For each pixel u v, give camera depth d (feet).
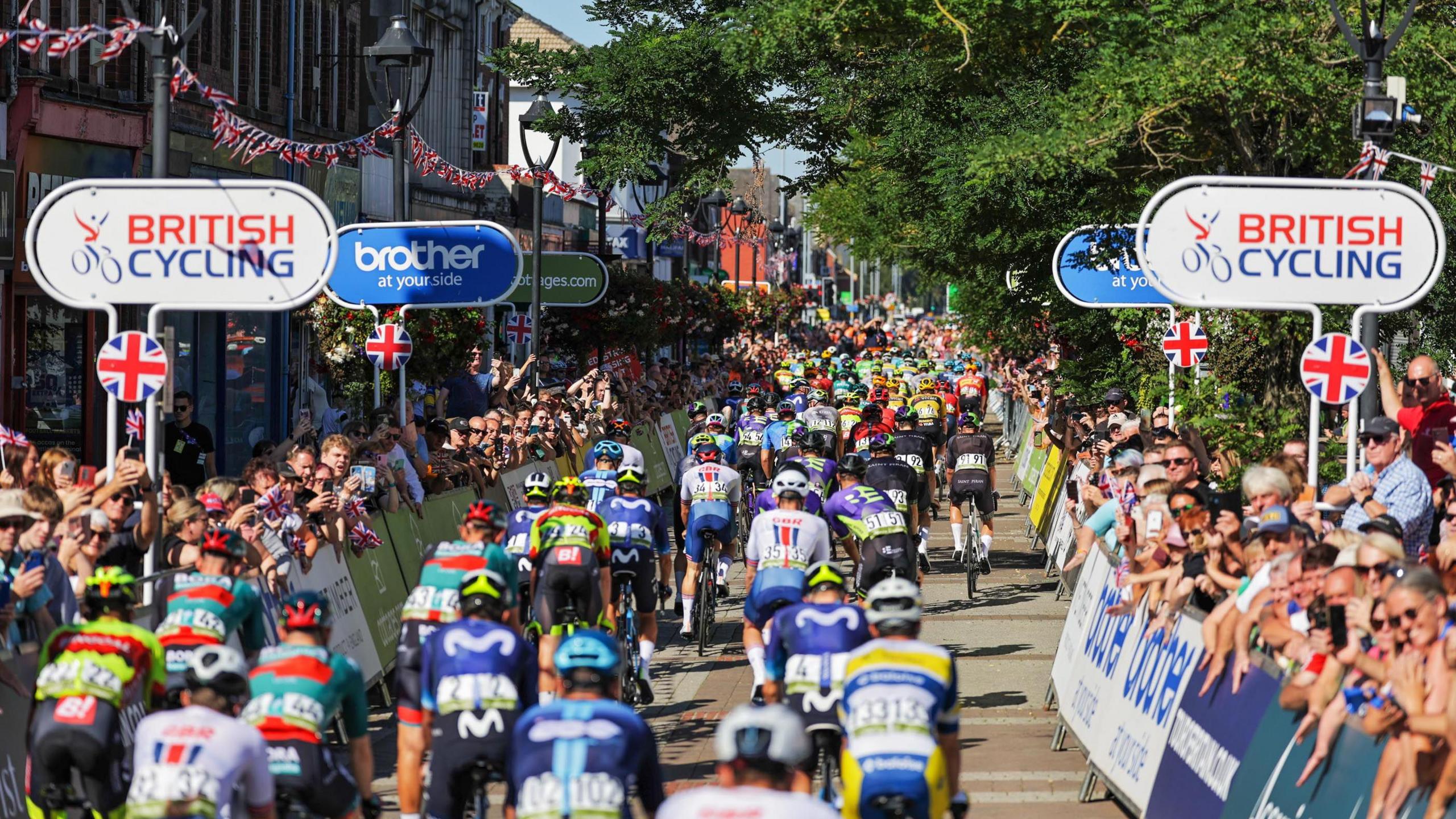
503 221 339.77
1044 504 189.06
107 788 59.11
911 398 244.22
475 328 175.94
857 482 105.70
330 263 88.17
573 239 405.18
